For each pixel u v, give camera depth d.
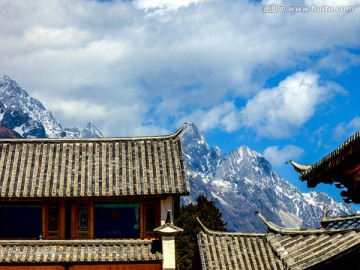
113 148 49.62
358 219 31.59
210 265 38.16
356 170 27.84
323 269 29.36
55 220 46.34
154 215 46.72
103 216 46.47
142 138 50.16
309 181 31.23
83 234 46.25
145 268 45.12
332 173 29.50
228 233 40.28
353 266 28.88
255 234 40.22
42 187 46.41
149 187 46.44
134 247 45.75
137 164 48.28
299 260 30.55
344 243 29.72
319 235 32.19
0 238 45.94
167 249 45.09
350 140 26.42
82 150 49.47
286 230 34.03
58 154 49.09
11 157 48.59
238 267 38.28
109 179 47.09
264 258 38.81
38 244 45.34
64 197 46.00
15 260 44.16
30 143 49.72
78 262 44.66
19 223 46.16
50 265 44.62
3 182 46.56
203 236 39.84
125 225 46.47
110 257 44.84
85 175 47.50
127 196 46.09
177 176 47.22
